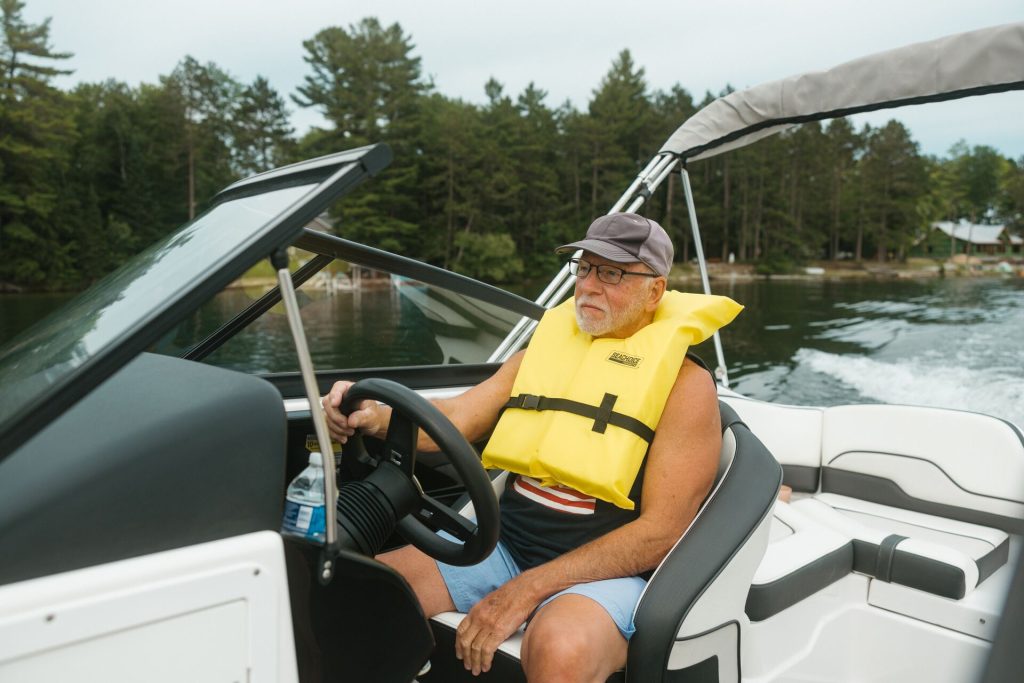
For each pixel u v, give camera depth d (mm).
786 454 2572
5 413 820
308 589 967
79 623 730
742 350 13195
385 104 52406
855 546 1917
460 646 1308
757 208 58312
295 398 1897
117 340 784
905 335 14367
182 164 51844
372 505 1139
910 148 64250
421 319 2143
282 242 873
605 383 1421
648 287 1496
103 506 815
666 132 59781
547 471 1424
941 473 2264
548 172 54594
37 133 40969
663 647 1232
